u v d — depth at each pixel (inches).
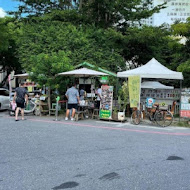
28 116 477.4
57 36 617.0
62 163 194.5
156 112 396.5
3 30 673.6
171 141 280.7
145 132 335.3
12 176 167.5
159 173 176.1
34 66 497.0
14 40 842.8
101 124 395.5
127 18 845.8
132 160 204.5
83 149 235.6
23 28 698.8
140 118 407.5
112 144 257.4
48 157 209.3
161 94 532.4
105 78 558.6
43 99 488.7
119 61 679.7
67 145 249.1
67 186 152.3
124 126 381.7
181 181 162.2
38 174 171.3
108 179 163.8
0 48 688.4
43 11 911.0
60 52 508.1
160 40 751.7
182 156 219.8
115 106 454.3
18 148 235.9
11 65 979.9
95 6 788.6
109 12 814.5
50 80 474.0
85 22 784.9
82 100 469.4
